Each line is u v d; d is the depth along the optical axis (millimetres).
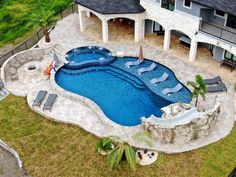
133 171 26672
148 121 28500
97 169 27062
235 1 31781
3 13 49969
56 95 33688
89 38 41812
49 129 30641
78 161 27766
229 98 32469
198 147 28047
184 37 38906
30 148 29078
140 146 28141
